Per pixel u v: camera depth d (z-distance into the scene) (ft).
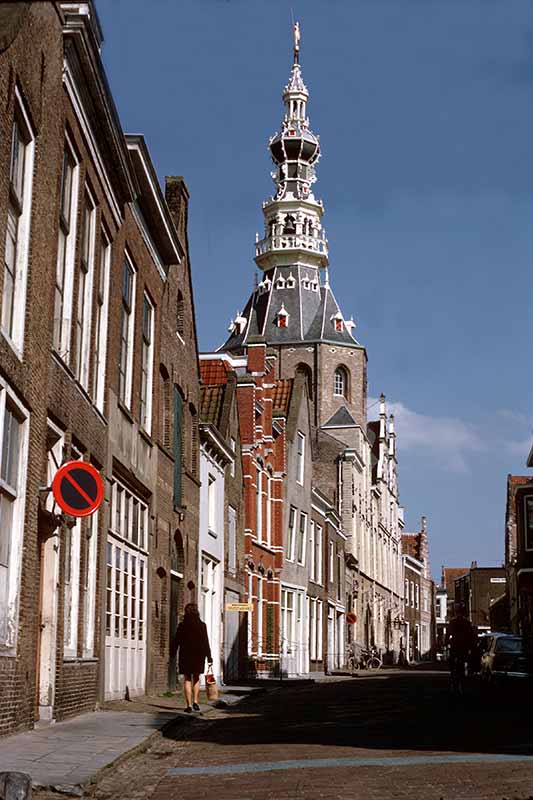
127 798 30.30
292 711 65.31
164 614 78.95
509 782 31.48
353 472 224.53
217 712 64.28
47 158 46.44
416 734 47.80
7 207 40.24
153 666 75.92
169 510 80.48
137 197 68.33
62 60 49.11
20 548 42.60
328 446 223.10
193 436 91.66
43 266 45.96
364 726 52.44
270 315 290.35
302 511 148.87
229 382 109.60
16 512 42.68
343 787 31.09
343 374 281.13
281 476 135.74
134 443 69.15
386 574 273.54
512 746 42.19
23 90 41.75
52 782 30.45
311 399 277.44
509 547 287.07
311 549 155.74
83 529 55.62
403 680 125.39
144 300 74.84
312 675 148.77
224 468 104.99
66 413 50.93
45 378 46.47
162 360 78.89
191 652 60.54
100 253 59.36
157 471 76.38
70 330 52.60
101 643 59.41
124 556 66.64
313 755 39.52
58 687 49.14
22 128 43.11
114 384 63.16
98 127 56.80
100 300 60.75
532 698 79.00
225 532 104.42
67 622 53.93
